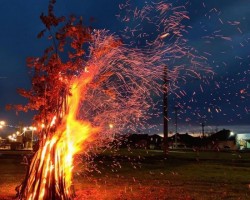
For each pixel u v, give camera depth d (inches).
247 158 1401.3
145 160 1181.1
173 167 934.4
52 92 383.6
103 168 867.4
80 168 847.1
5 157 1125.1
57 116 386.6
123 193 485.4
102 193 482.6
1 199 423.2
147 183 592.7
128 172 780.6
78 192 482.6
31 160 390.9
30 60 384.2
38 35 385.7
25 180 390.9
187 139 3348.9
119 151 1800.0
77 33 378.6
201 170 858.1
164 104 1254.3
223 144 3154.5
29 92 385.7
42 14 382.6
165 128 1376.7
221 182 621.9
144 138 2379.4
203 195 477.4
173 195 474.0
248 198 462.3
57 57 386.9
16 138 1708.9
